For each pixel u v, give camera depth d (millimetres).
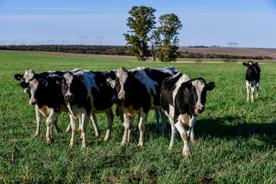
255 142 12984
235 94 25953
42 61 81062
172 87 12555
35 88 13742
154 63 82062
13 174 9828
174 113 12266
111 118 14492
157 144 12797
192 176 9812
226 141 12891
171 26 108750
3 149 12094
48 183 9422
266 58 117938
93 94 13570
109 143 13234
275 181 9406
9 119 17766
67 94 12945
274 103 22312
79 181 9523
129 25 109312
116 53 132750
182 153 11688
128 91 13297
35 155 11477
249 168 10172
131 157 11383
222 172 10078
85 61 85250
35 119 17766
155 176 9938
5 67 59219
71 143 13125
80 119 14164
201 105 11492
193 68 61844
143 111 13586
